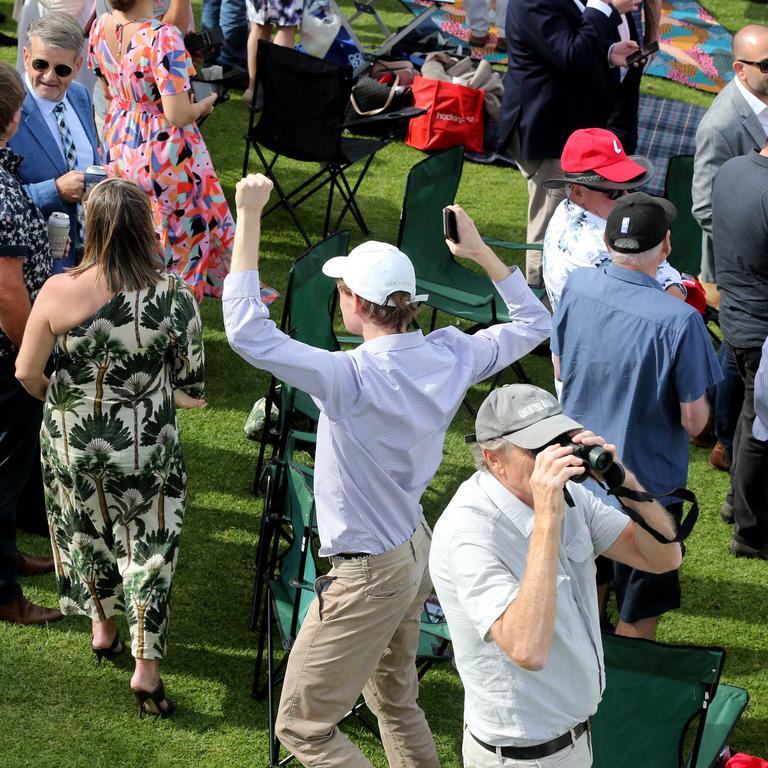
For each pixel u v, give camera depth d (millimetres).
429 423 5449
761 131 9742
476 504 4656
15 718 6754
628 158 7863
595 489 6582
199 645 7457
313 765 5680
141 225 6070
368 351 5363
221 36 11523
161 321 6242
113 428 6355
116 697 6988
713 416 9695
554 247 7723
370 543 5453
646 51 11438
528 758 4742
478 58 18047
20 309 6680
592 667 4742
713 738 5781
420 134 15516
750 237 7938
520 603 4289
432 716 7070
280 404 8234
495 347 5824
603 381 6648
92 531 6680
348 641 5535
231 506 8875
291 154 12312
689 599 8289
